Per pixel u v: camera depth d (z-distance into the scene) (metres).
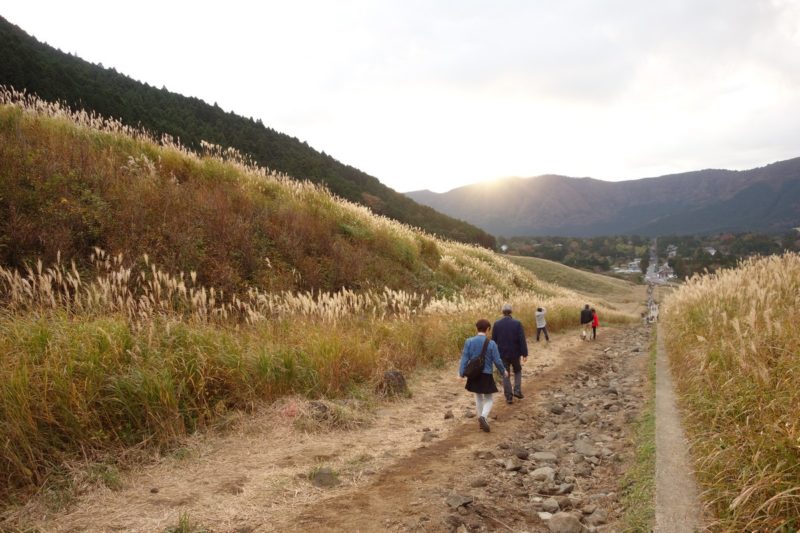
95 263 9.05
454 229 89.38
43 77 46.62
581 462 5.17
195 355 6.19
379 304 12.30
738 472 3.47
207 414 5.71
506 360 8.31
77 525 3.60
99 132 14.23
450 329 12.46
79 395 4.76
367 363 8.31
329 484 4.54
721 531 3.08
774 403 3.86
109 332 5.82
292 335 8.21
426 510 3.98
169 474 4.61
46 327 5.54
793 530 2.73
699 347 7.15
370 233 19.06
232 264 11.42
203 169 14.99
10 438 4.10
